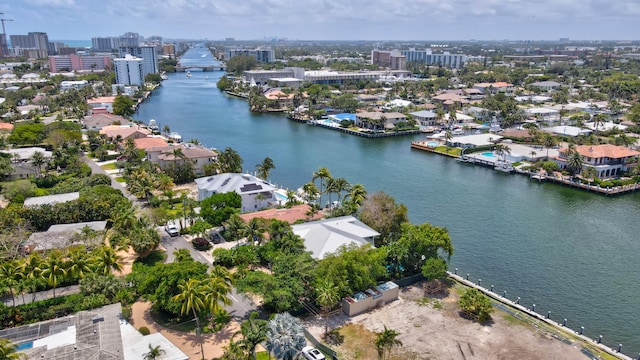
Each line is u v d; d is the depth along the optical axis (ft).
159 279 228.02
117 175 494.59
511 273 303.68
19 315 222.69
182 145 583.58
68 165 485.97
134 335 199.11
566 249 342.23
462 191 483.51
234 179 411.75
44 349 179.93
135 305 242.99
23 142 591.37
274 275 243.81
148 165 475.31
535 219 404.57
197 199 421.18
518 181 527.40
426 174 546.67
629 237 366.63
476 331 231.71
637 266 315.99
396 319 239.91
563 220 403.54
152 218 333.62
